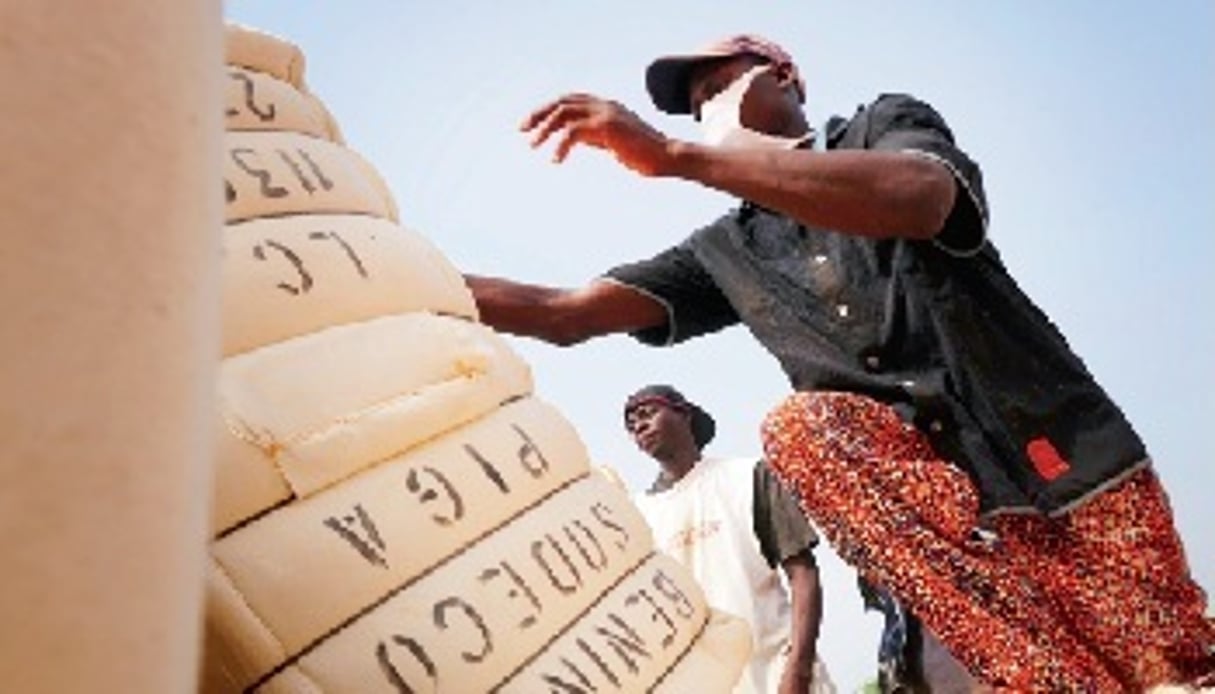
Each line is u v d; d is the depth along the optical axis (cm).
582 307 263
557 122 204
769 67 262
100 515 39
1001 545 207
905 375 221
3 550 36
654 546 160
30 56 38
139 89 42
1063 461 209
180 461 43
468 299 149
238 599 95
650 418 432
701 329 270
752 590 391
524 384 148
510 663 116
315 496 107
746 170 206
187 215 44
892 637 298
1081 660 199
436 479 121
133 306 41
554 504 138
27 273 37
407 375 126
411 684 103
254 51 147
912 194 208
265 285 119
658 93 272
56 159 39
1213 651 205
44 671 37
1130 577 205
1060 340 224
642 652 136
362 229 138
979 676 201
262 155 135
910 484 206
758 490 390
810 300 234
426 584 112
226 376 107
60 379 38
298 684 96
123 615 40
